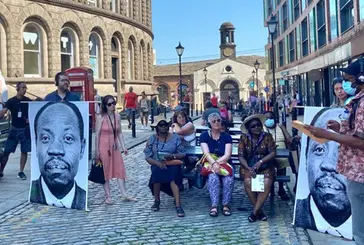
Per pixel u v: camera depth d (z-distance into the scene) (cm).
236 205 740
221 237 573
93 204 758
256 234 584
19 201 775
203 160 715
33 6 2430
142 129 2148
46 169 755
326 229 574
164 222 646
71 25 2714
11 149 944
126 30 3244
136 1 3481
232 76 6731
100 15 2914
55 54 2556
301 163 604
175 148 712
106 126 759
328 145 580
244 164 661
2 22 2306
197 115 3934
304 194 600
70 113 739
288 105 2659
